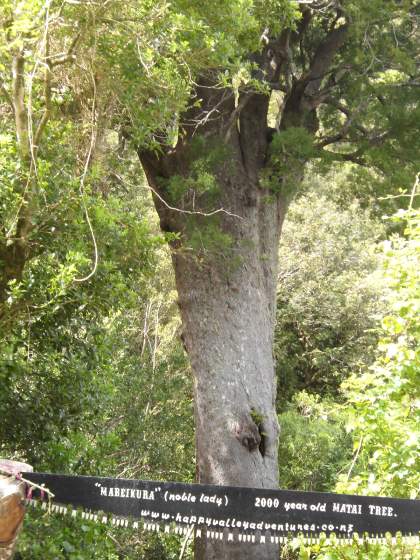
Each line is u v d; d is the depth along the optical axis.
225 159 13.17
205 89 13.15
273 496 3.71
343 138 14.84
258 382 13.46
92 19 6.20
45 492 3.54
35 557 5.94
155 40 6.82
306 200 27.73
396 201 14.52
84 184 7.05
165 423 15.61
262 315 13.92
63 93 7.21
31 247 6.68
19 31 5.77
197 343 13.57
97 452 8.68
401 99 13.86
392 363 5.93
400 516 3.82
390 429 5.66
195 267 13.63
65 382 8.43
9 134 6.71
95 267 6.11
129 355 16.77
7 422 8.03
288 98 14.45
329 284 25.20
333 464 17.45
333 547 5.20
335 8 13.41
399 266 5.94
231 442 13.02
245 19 7.39
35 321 7.32
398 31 14.35
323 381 25.38
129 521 3.60
